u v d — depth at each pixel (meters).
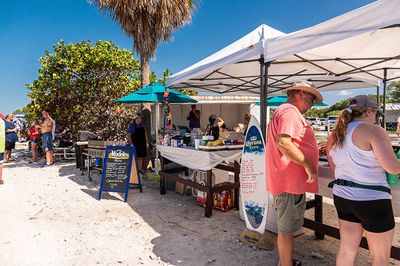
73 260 3.31
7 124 10.61
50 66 11.84
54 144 11.73
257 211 3.65
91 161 8.57
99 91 12.28
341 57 4.68
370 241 2.13
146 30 9.99
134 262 3.28
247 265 3.19
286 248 2.79
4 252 3.46
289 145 2.50
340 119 2.32
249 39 4.90
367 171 2.10
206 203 4.72
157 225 4.38
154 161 8.56
